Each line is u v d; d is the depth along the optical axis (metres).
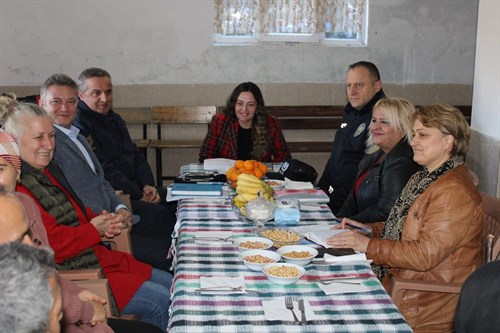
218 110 5.96
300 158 6.24
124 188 3.74
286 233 2.31
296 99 6.14
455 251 2.19
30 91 5.91
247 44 6.03
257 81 6.11
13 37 5.82
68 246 2.33
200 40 5.99
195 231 2.43
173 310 1.71
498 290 1.56
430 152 2.24
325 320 1.64
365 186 2.90
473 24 6.07
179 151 6.22
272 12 5.99
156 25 5.93
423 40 6.07
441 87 6.15
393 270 2.35
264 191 2.61
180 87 6.06
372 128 2.86
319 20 6.02
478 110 4.50
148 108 5.96
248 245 2.18
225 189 3.13
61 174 2.64
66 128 3.12
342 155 3.61
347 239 2.24
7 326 1.02
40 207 2.35
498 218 2.39
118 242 2.86
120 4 5.86
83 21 5.86
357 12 6.05
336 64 6.10
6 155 2.17
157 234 3.43
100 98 3.74
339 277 1.95
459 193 2.15
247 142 4.09
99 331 1.87
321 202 2.93
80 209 2.68
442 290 2.10
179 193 2.98
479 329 1.58
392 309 1.71
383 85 6.14
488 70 4.31
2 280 1.04
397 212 2.42
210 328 1.58
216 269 2.00
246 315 1.66
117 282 2.41
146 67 6.00
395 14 6.02
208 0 5.92
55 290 1.14
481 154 4.37
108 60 5.96
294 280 1.86
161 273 2.65
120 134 4.03
